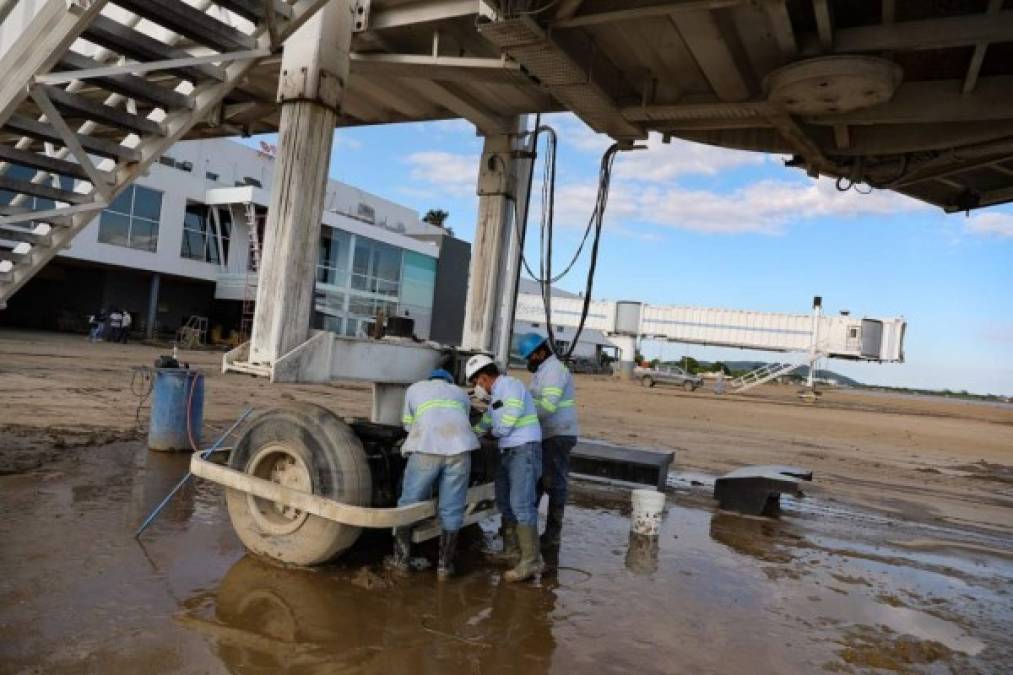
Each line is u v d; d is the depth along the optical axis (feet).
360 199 161.17
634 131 27.58
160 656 11.23
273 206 21.57
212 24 20.17
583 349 205.87
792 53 21.33
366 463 16.29
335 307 117.29
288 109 21.97
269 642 12.15
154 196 102.01
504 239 30.14
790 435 63.16
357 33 25.14
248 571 15.57
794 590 18.16
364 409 49.70
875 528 27.17
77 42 25.88
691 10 19.67
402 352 22.52
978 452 64.18
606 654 13.08
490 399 17.74
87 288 111.55
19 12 20.10
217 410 40.11
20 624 11.82
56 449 25.58
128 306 112.78
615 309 177.27
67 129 20.11
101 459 24.77
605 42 23.86
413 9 24.76
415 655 12.25
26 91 18.57
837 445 58.29
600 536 22.07
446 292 141.79
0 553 14.94
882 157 28.37
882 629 15.85
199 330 107.65
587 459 30.91
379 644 12.51
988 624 16.92
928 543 25.29
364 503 16.01
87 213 23.85
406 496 16.37
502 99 28.81
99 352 73.10
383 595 14.96
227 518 19.36
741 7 20.17
